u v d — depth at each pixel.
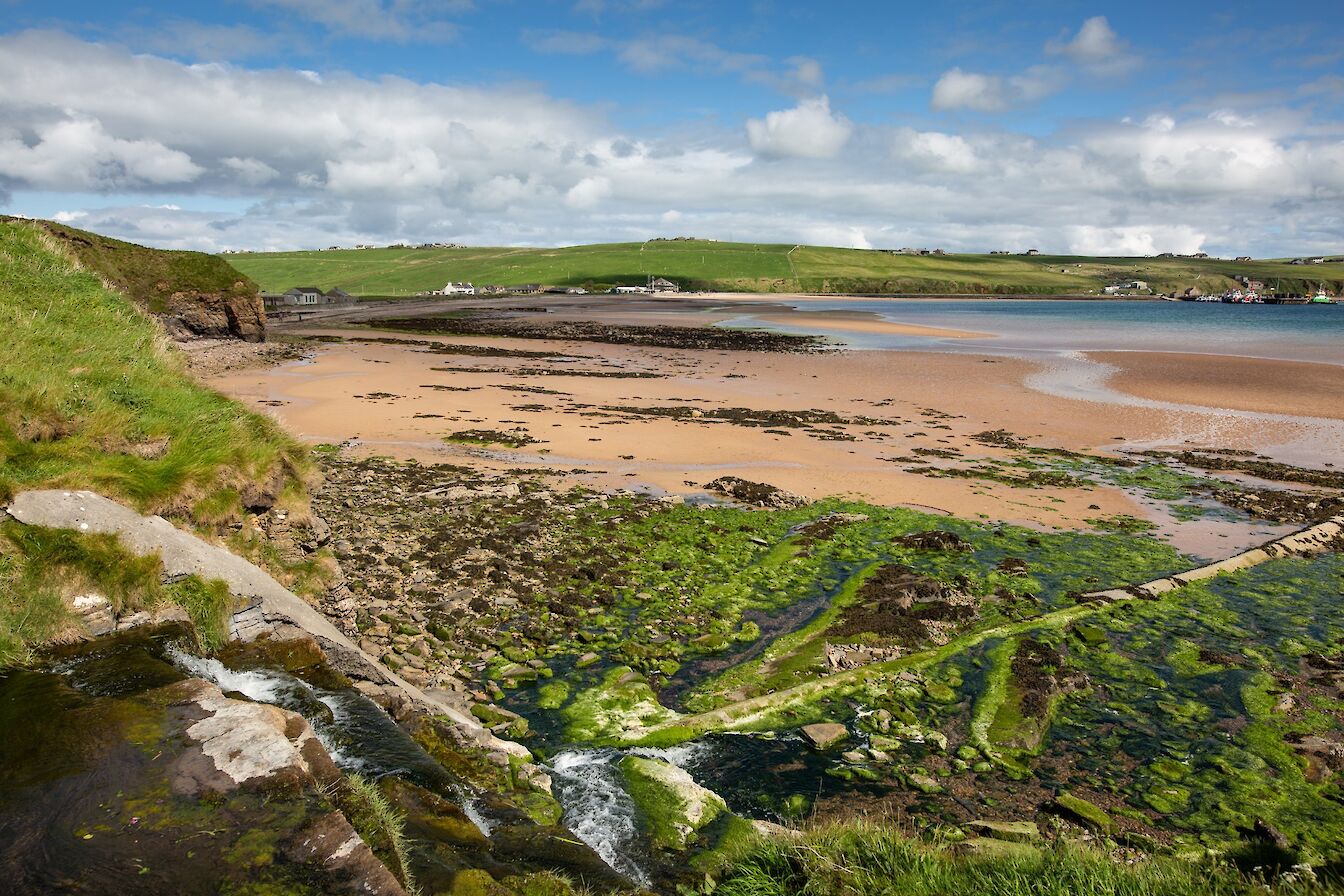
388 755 8.37
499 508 20.78
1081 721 11.80
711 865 8.02
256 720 7.06
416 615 14.07
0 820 5.68
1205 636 14.79
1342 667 13.47
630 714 11.50
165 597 9.40
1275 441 32.66
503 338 76.19
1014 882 6.60
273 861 5.48
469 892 6.05
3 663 7.83
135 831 5.66
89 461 10.61
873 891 6.64
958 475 26.62
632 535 19.42
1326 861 8.41
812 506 22.69
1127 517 22.42
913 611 15.51
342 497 21.00
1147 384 46.53
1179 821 9.42
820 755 10.72
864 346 71.00
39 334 13.48
